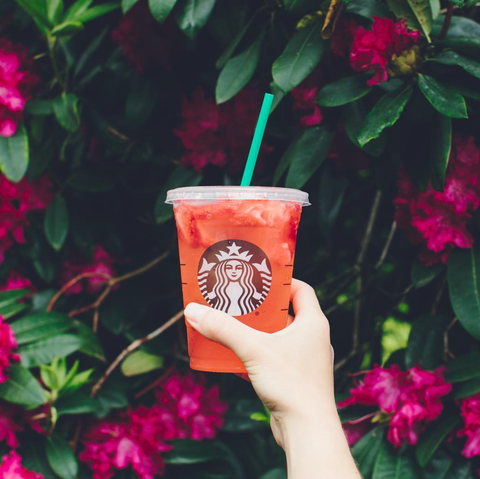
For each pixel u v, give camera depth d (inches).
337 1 27.5
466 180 30.2
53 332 34.6
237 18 32.1
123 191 39.4
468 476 32.0
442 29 28.6
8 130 32.8
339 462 21.3
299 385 22.2
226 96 30.1
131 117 35.1
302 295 24.9
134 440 34.9
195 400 36.8
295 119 34.1
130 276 38.3
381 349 39.9
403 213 31.8
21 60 36.1
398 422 31.1
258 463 37.5
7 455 32.4
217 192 22.3
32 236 38.7
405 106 28.9
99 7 33.5
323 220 33.3
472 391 31.5
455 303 30.3
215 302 22.8
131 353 38.1
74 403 34.2
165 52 34.6
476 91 27.5
